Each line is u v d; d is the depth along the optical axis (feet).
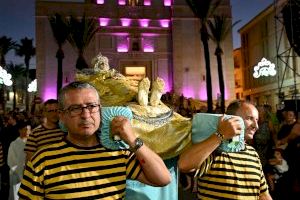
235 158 9.23
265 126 24.35
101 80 11.25
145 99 10.39
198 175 8.95
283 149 18.72
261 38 118.73
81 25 106.83
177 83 127.85
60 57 106.63
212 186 9.12
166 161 9.62
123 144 7.27
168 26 130.21
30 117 46.32
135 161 7.27
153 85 10.84
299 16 43.65
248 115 9.55
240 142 8.79
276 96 108.99
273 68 84.79
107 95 10.92
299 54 45.14
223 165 9.07
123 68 127.03
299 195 15.94
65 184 6.71
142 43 128.36
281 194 16.55
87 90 7.01
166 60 129.49
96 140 7.27
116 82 11.18
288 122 20.04
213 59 130.00
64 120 7.08
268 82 114.32
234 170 9.09
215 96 128.88
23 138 20.99
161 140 9.31
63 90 7.07
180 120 9.99
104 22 126.52
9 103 175.63
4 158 28.94
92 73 11.55
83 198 6.72
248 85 133.28
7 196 27.40
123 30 127.24
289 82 97.76
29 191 6.76
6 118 45.42
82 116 6.84
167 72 129.29
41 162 6.81
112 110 7.38
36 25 123.85
